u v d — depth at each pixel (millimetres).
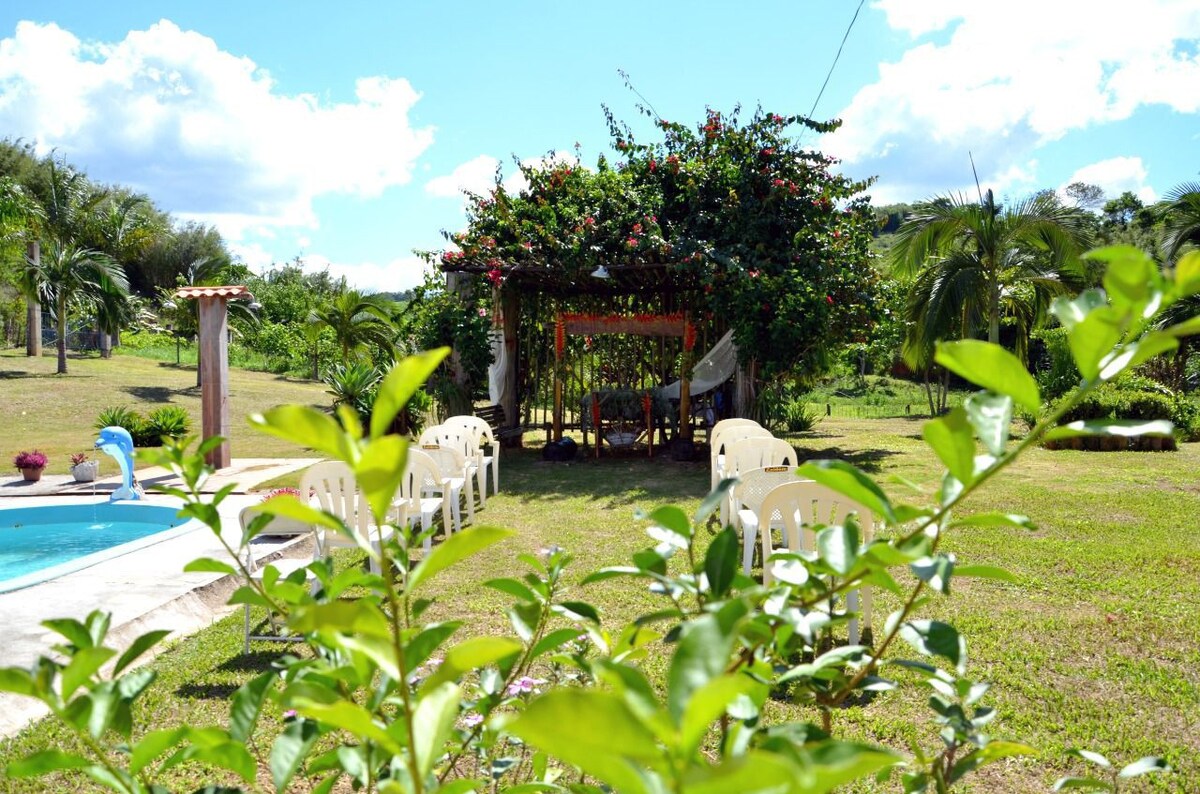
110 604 5125
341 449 638
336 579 1146
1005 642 4531
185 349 35906
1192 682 4016
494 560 6332
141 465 12438
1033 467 11578
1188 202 18625
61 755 940
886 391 30219
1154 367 20359
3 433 16641
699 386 13445
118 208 32969
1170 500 8883
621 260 12578
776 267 12438
